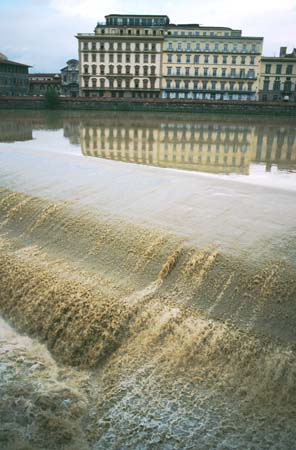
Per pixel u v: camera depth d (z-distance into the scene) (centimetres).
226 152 3012
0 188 1471
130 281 941
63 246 1127
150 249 1007
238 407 672
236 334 765
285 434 628
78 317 874
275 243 997
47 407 708
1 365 808
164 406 692
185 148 3164
